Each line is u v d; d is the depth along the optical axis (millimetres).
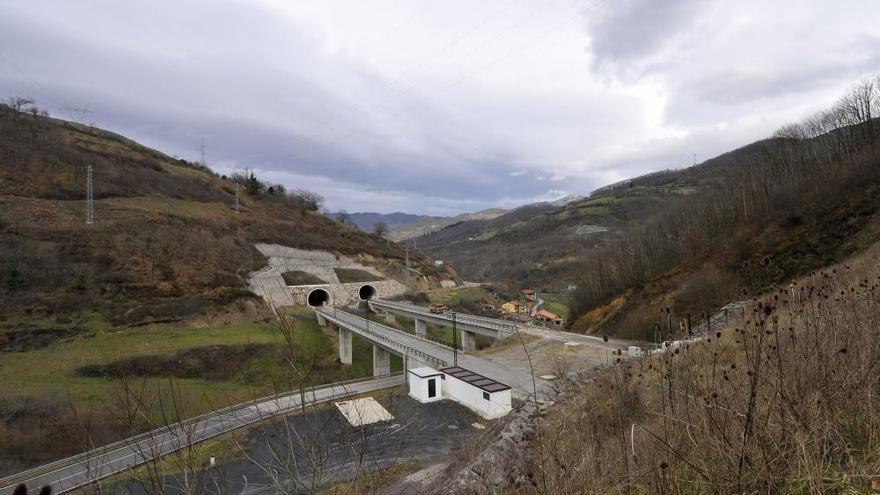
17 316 43250
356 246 99250
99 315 47531
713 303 35094
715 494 3539
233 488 10594
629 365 8758
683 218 60250
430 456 17672
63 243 54719
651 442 4641
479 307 82250
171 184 90188
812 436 3559
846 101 55531
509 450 7863
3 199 58312
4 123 79250
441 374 30000
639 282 52312
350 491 5723
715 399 4016
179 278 58469
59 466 15508
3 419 25422
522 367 31641
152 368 38000
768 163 60000
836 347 4387
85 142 91500
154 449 5031
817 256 35781
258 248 78938
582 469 4566
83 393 30328
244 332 50219
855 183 39312
